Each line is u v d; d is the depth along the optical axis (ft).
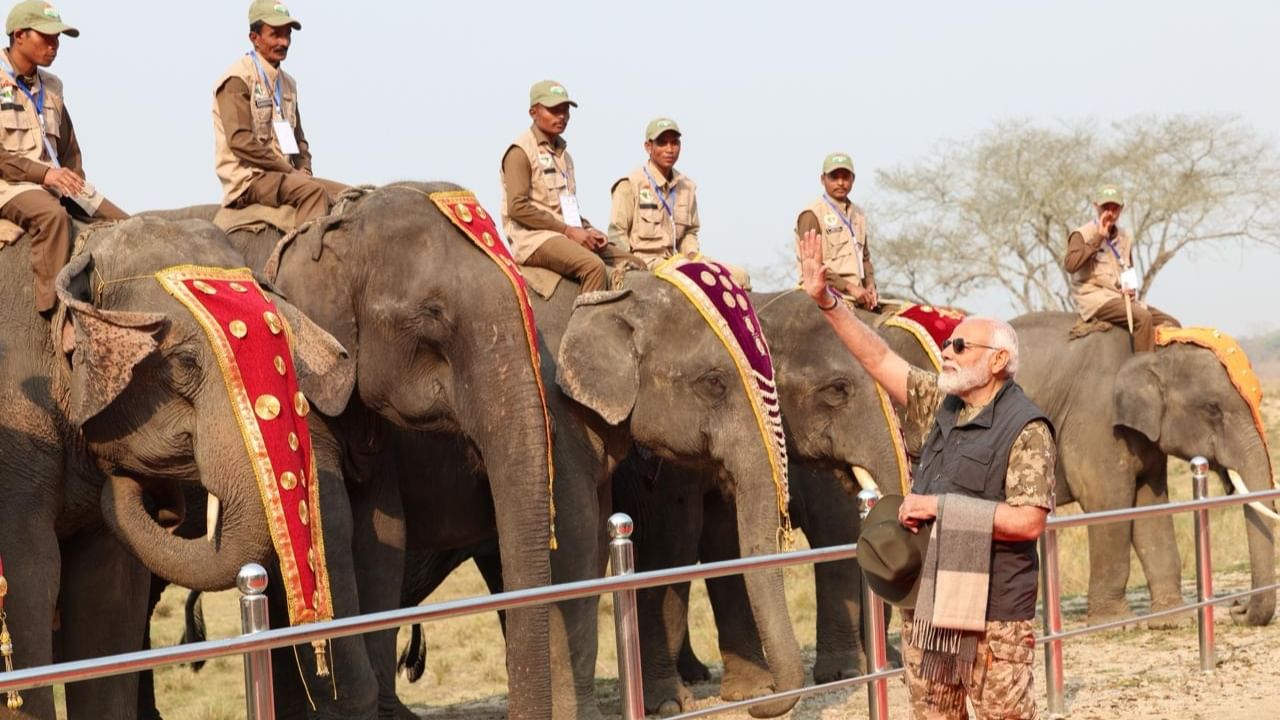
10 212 26.66
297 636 18.54
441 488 33.35
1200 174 173.17
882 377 22.00
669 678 35.81
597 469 32.83
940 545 19.26
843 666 37.42
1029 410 19.43
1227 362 44.21
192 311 25.11
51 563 25.70
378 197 30.37
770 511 31.89
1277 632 41.45
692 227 39.22
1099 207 46.98
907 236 180.14
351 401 30.76
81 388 24.90
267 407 25.02
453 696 42.50
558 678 30.99
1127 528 45.19
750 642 36.94
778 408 32.83
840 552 26.37
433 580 39.73
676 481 35.96
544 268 34.32
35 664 25.12
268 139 32.71
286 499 24.77
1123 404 44.70
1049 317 47.85
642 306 32.96
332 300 29.99
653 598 35.88
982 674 19.47
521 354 29.37
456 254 29.81
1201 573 35.78
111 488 25.90
